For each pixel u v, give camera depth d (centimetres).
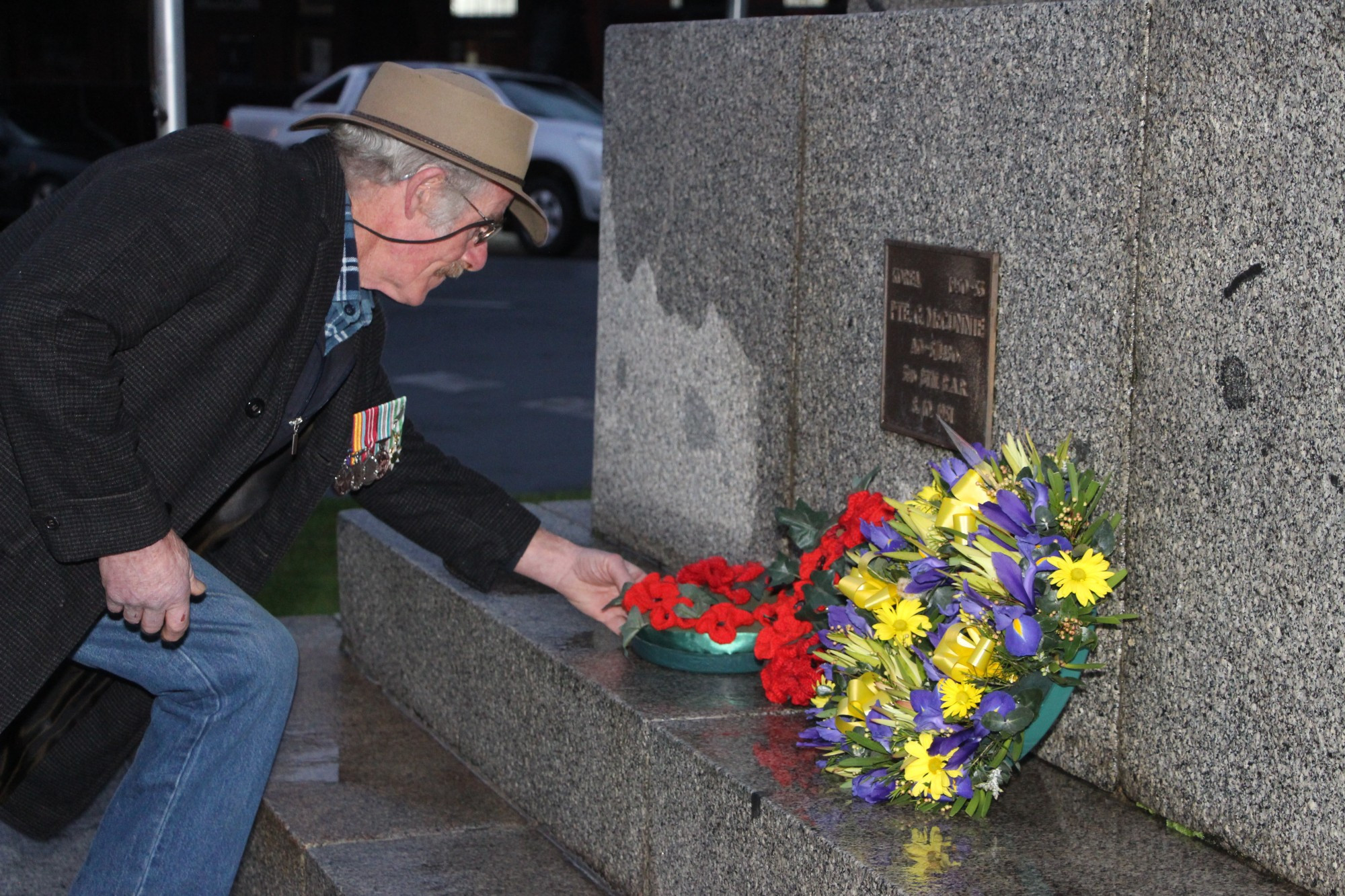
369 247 253
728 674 289
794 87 322
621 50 387
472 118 248
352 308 253
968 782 229
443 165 247
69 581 233
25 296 207
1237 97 219
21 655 232
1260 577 221
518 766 313
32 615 232
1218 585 227
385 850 293
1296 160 211
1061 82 250
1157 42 233
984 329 268
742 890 242
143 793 252
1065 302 252
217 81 2862
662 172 372
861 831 226
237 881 330
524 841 300
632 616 294
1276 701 219
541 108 1644
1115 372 243
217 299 228
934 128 281
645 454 388
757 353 340
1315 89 207
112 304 212
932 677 233
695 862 254
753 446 344
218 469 241
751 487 345
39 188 1802
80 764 290
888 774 233
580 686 287
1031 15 256
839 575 271
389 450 296
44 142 1802
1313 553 212
